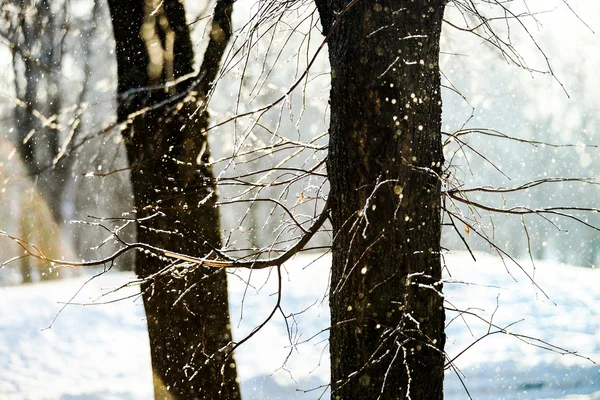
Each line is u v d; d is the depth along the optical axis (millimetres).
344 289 4508
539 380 11461
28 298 19797
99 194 10625
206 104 5000
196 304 6133
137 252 6172
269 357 12586
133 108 6008
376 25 4406
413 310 4418
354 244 4441
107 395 11297
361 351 4449
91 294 19547
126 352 14266
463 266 22938
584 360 12531
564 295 19703
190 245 6059
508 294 19359
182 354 6152
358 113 4414
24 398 11289
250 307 17094
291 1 4922
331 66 4633
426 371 4457
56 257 18062
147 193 6035
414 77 4434
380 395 4215
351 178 4449
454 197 5051
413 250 4414
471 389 11102
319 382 11141
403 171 4359
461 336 14695
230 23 5941
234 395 6266
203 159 6129
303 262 25219
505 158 14602
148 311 6203
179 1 6223
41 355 14250
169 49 6125
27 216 15055
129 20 6098
